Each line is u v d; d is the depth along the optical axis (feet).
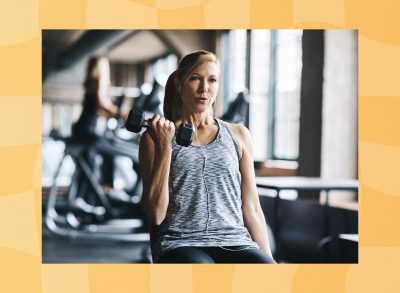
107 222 18.98
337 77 16.93
